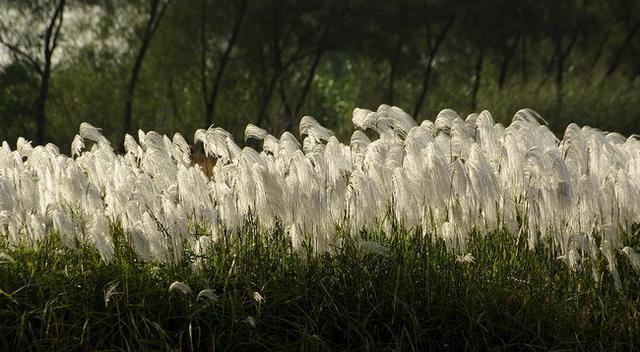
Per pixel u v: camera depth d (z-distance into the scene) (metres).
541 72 63.53
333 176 11.07
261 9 51.28
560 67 66.06
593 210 10.59
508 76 67.75
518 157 10.80
